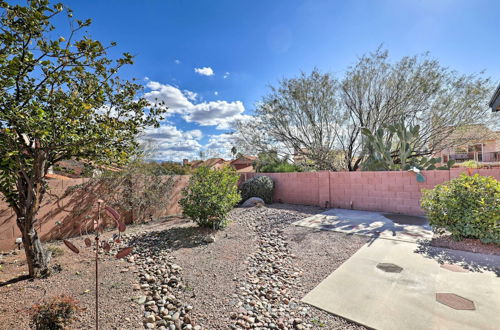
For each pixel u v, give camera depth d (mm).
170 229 6000
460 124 9461
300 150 12328
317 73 11242
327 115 11344
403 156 8430
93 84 3111
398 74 9977
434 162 8031
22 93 2693
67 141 2953
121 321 2461
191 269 3729
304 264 3939
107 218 6344
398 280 3217
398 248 4414
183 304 2795
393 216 7148
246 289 3146
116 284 3232
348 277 3375
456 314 2443
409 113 10172
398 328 2277
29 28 2377
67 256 4273
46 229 5391
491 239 4098
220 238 5266
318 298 2883
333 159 11797
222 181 5980
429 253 4113
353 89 10734
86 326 2354
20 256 4426
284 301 2873
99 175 6156
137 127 3732
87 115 3045
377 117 10422
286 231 5863
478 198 4273
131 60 3068
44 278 3402
